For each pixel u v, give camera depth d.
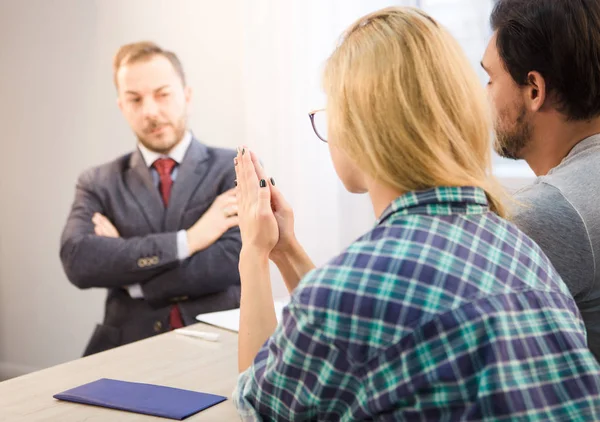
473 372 0.74
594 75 1.13
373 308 0.75
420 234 0.79
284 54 2.63
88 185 2.84
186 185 2.72
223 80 2.71
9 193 3.16
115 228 2.79
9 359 3.28
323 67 0.91
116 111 2.84
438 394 0.74
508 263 0.81
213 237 2.70
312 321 0.77
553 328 0.81
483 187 0.84
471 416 0.74
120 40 2.84
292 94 2.63
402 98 0.80
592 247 1.09
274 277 2.70
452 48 0.84
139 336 2.77
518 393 0.75
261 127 2.67
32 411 1.16
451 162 0.80
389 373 0.75
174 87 2.75
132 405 1.16
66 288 3.10
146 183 2.76
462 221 0.81
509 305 0.78
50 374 1.36
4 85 3.10
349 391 0.78
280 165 2.66
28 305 3.20
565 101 1.16
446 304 0.75
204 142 2.73
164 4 2.77
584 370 0.81
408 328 0.75
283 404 0.83
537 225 1.10
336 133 0.85
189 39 2.74
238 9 2.67
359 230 2.63
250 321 1.04
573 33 1.12
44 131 3.04
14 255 3.20
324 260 2.65
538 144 1.23
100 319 3.04
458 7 2.43
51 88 3.00
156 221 2.74
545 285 0.83
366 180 0.89
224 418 1.12
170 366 1.39
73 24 2.92
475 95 0.84
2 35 3.08
